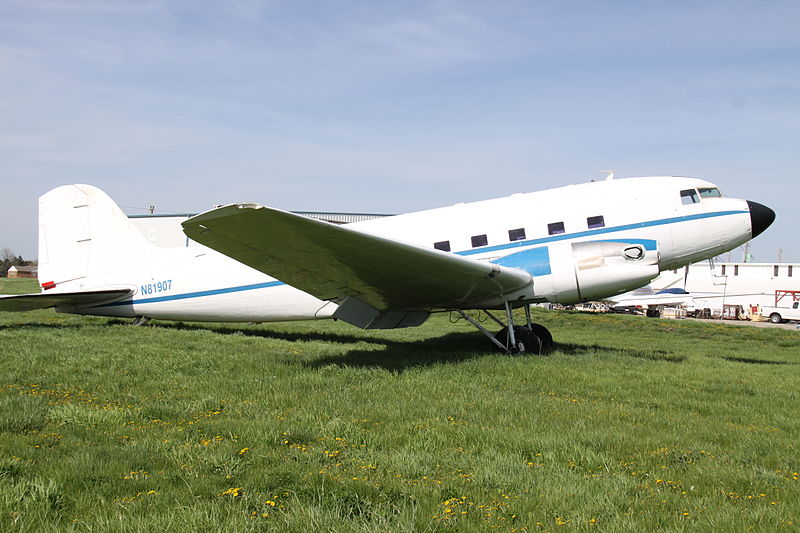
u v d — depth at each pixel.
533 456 4.32
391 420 5.28
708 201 10.66
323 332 13.99
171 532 2.90
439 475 3.85
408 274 8.57
